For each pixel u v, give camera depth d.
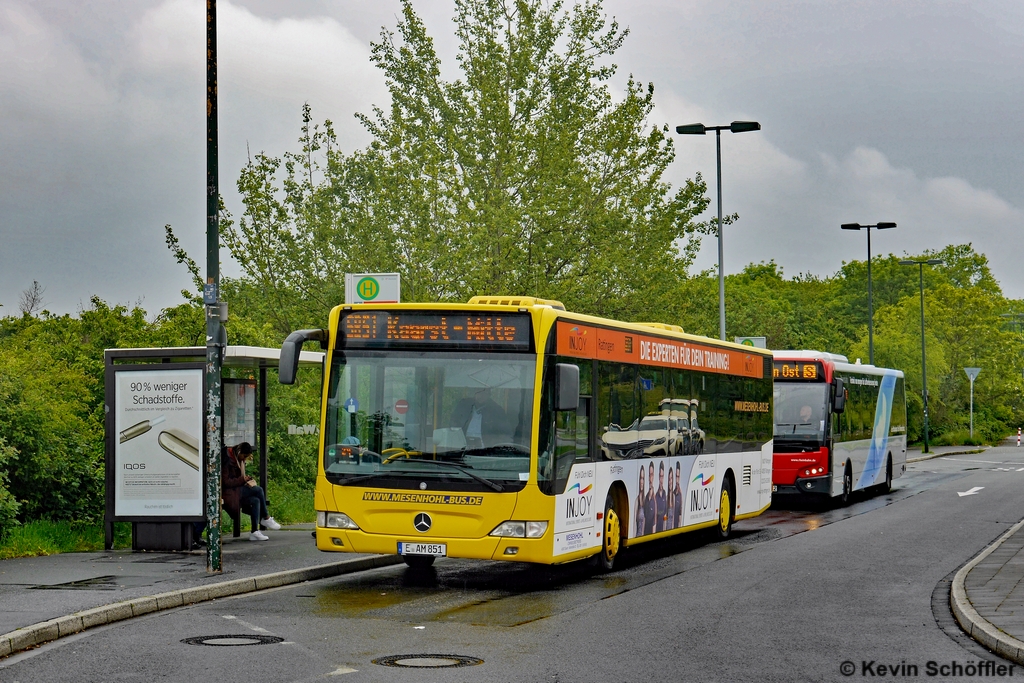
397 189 26.72
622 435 15.70
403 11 28.20
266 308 27.09
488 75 27.48
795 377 26.64
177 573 13.88
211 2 13.94
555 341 13.62
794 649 9.95
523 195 27.20
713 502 19.39
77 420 19.38
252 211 26.83
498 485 13.08
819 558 17.19
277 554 16.03
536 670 8.93
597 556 15.21
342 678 8.55
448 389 13.41
